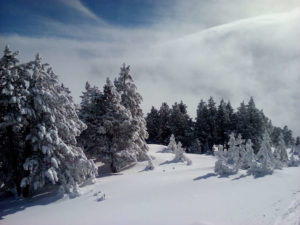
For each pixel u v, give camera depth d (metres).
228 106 72.62
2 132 20.84
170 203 15.53
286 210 12.64
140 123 38.88
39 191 22.78
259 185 19.05
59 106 22.30
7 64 20.20
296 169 27.08
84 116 33.12
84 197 19.06
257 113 63.94
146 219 13.11
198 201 15.52
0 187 24.00
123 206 15.85
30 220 15.44
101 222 13.44
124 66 39.22
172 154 42.81
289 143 91.75
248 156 24.94
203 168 28.89
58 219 14.88
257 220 11.63
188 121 74.31
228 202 14.95
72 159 21.75
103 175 30.47
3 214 17.36
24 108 19.69
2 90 19.50
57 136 20.64
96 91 33.72
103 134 32.56
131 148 33.62
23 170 21.34
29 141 20.84
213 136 66.25
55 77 22.69
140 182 22.41
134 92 39.16
